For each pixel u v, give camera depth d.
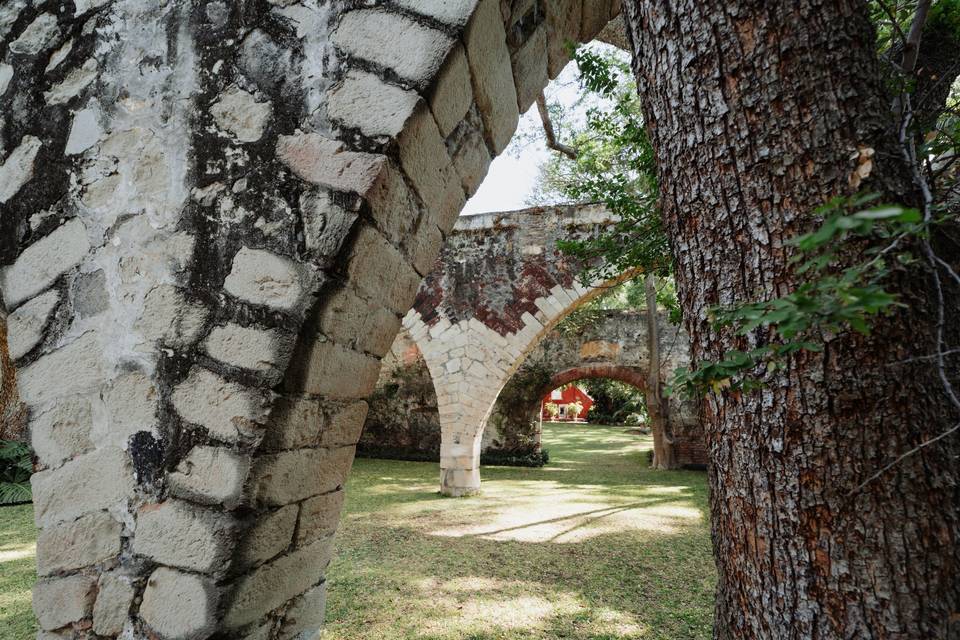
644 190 3.74
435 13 1.45
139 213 1.56
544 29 1.85
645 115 1.37
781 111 1.08
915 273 1.03
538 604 3.45
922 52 2.12
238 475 1.37
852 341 1.02
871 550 0.99
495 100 1.78
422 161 1.56
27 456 7.01
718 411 1.22
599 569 4.14
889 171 1.04
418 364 11.54
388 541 4.88
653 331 10.17
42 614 1.52
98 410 1.53
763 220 1.09
